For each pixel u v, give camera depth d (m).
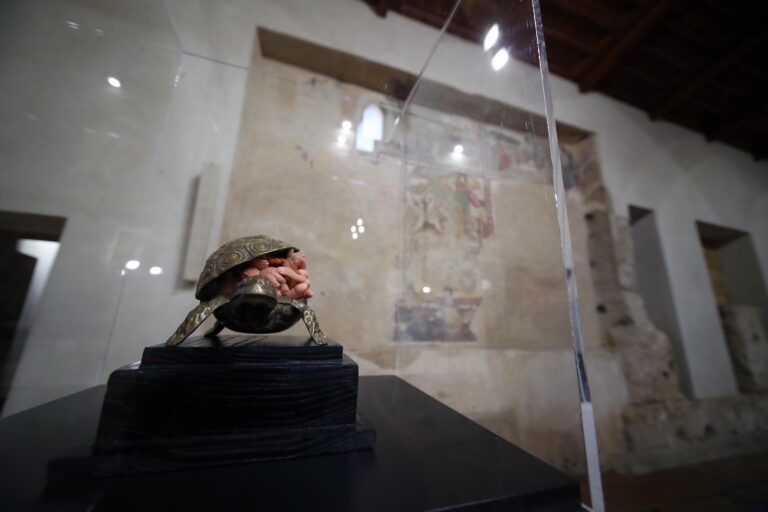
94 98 1.05
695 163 3.01
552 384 0.99
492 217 1.47
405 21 1.81
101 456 0.50
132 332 1.03
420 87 1.67
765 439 2.42
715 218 2.94
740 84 2.51
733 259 3.18
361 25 1.71
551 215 0.95
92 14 1.07
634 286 2.46
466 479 0.57
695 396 2.38
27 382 0.88
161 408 0.54
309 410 0.63
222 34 1.38
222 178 1.25
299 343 0.71
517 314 1.34
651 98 2.79
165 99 1.17
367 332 1.48
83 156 1.02
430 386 1.52
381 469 0.58
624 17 2.07
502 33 1.06
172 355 0.58
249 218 1.38
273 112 1.54
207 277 0.67
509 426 1.26
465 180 1.53
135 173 1.09
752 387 2.63
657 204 2.73
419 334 1.57
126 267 1.04
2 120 0.92
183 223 1.15
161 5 1.17
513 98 1.01
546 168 0.95
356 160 1.64
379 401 1.04
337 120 1.64
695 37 2.19
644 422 2.11
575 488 0.58
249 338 0.79
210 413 0.56
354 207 1.58
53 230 0.96
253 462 0.57
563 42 2.26
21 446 0.58
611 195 2.55
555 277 0.97
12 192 0.92
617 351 2.32
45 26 1.01
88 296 0.98
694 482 1.86
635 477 1.92
